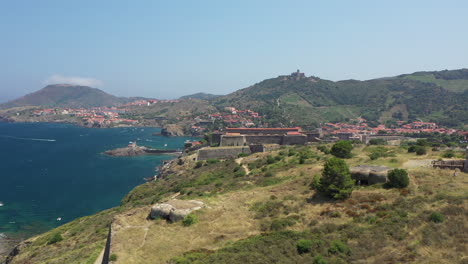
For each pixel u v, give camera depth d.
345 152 64.19
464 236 24.66
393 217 29.64
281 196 42.09
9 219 81.19
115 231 33.12
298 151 85.94
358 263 23.36
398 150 67.06
